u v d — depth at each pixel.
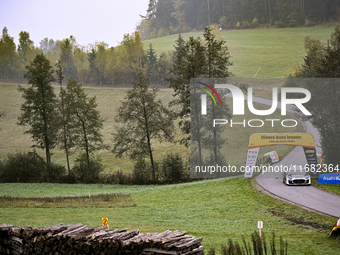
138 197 31.95
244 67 127.94
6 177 52.28
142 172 48.25
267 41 168.00
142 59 149.75
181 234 10.70
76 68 161.25
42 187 45.16
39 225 20.09
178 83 50.16
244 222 21.39
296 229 19.42
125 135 50.78
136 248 9.99
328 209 22.88
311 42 98.12
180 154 64.00
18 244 11.30
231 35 191.25
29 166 53.16
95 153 73.25
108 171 59.38
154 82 133.50
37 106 59.03
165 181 46.31
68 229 11.15
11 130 99.06
